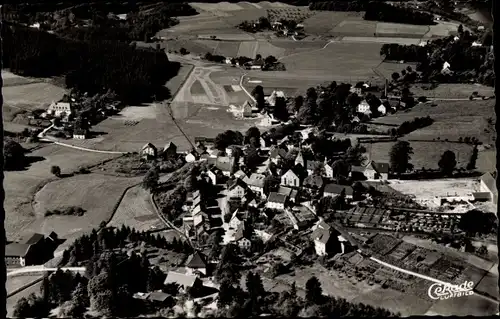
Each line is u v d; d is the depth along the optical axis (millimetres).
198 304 186125
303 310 179625
